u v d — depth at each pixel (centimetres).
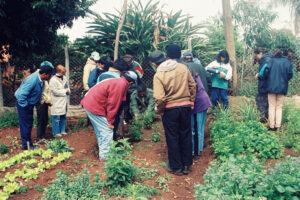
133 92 618
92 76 605
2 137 641
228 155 441
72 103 838
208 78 620
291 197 284
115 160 373
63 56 867
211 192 287
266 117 600
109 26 880
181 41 859
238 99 683
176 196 372
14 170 429
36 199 349
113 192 362
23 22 739
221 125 520
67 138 602
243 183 286
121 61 474
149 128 620
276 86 531
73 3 793
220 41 967
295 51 892
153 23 882
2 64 841
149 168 442
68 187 346
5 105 853
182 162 444
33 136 636
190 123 441
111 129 460
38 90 505
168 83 414
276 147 449
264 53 594
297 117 569
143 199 330
